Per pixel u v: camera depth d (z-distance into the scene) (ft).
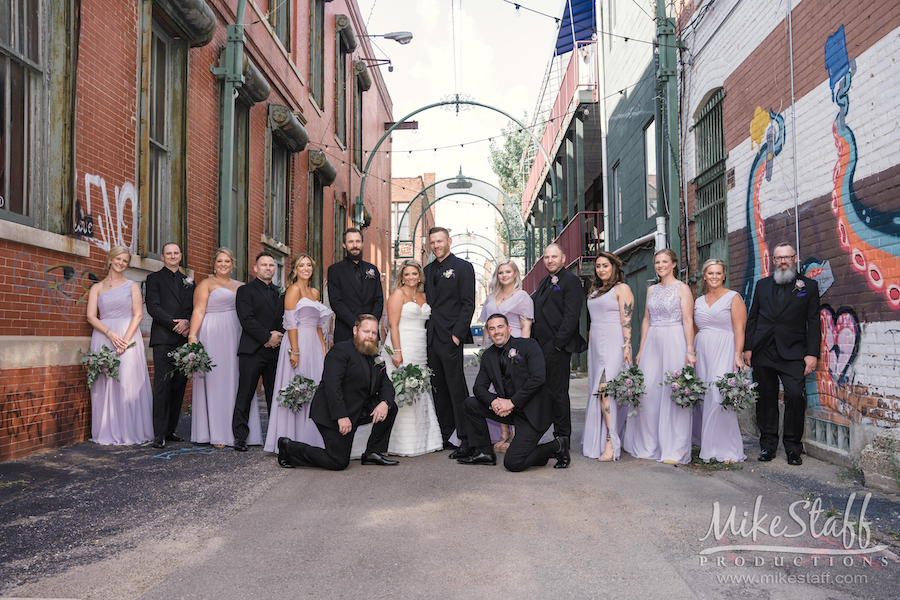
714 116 30.22
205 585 9.74
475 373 58.49
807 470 18.35
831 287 19.84
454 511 13.92
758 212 25.05
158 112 27.73
